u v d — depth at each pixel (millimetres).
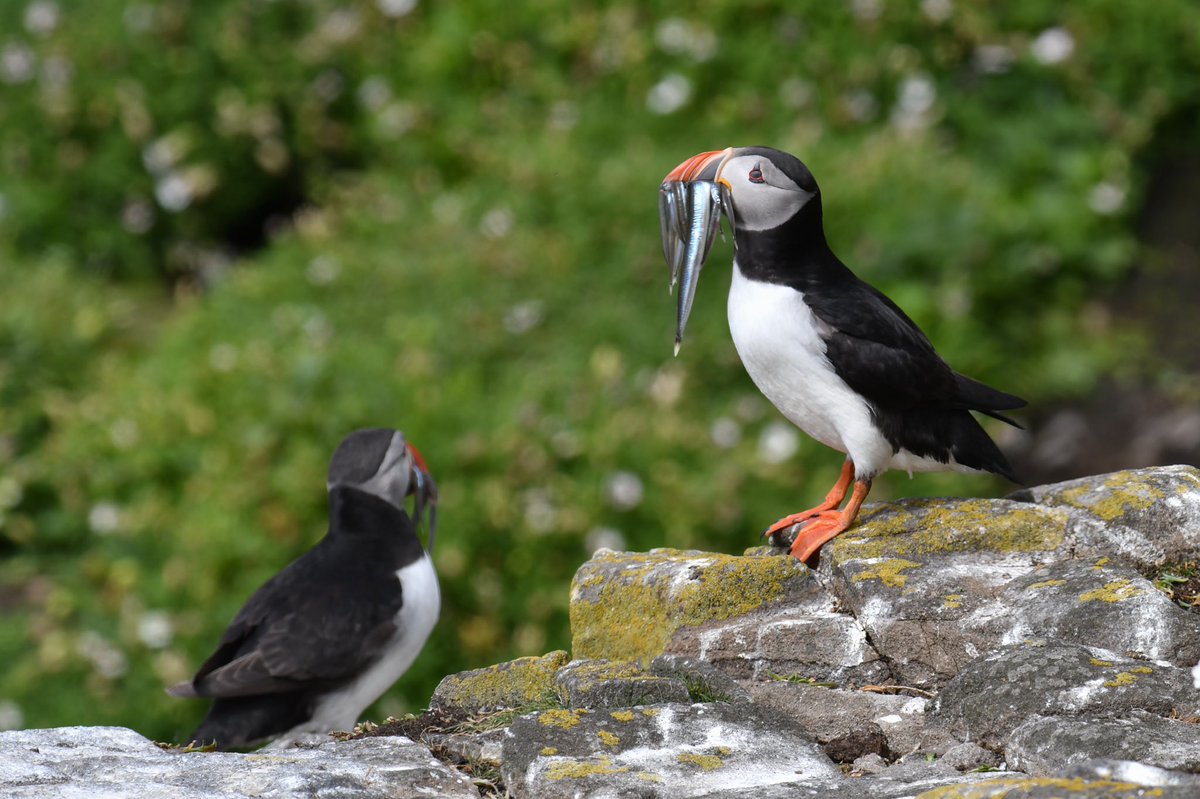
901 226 13312
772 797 4375
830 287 6395
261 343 12703
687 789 4582
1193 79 15484
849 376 6270
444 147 15172
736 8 15383
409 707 10234
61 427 13203
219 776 4703
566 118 15023
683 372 12008
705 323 12570
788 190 6332
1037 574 5816
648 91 15141
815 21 15312
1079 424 13000
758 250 6438
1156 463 12492
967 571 5930
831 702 5383
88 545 12438
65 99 15969
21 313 14352
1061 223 14039
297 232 14906
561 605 10586
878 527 6250
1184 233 14844
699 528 10977
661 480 11141
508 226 13781
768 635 5812
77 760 4875
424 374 12094
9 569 12336
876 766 4922
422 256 13711
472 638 10477
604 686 5309
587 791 4516
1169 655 5281
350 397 11852
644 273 13023
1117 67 15344
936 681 5625
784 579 6094
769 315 6375
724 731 4930
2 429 13258
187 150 15867
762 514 11078
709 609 6020
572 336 12625
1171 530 6055
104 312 14805
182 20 16328
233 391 12250
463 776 4891
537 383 11992
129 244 16047
